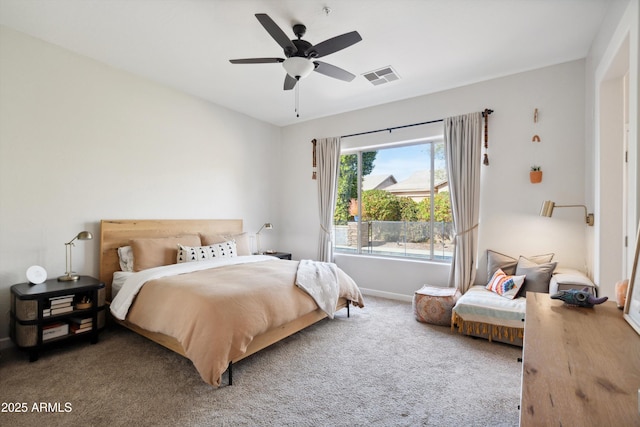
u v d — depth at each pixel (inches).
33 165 111.9
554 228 127.8
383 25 102.8
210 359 77.9
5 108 105.7
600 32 101.7
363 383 85.2
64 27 105.7
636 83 67.7
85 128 125.4
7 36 105.9
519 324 105.9
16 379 85.9
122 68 135.8
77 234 123.1
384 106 175.6
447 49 117.8
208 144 174.1
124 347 107.0
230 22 102.0
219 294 89.9
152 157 148.2
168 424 68.2
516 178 135.9
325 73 108.3
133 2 92.4
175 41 114.0
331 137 195.3
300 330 123.0
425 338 115.9
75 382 84.6
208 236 161.9
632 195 69.1
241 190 193.8
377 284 177.8
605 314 57.6
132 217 140.5
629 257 69.1
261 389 82.0
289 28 104.3
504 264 131.5
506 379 87.5
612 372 35.3
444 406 75.0
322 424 68.6
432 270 159.6
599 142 101.5
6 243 106.0
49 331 99.8
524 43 113.3
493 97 142.2
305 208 209.9
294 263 141.1
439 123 157.4
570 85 125.5
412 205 173.0
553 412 27.5
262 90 158.9
